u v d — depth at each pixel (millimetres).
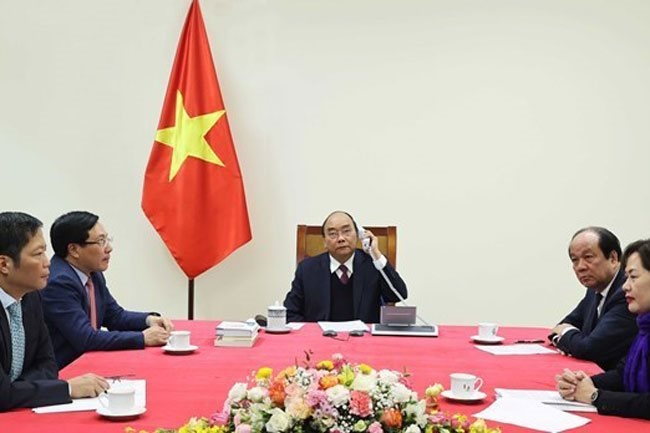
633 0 3953
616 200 3988
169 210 3828
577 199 3994
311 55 4023
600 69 3980
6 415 1620
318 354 2320
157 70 4008
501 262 4008
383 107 4023
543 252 4008
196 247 3824
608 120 3984
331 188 4027
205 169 3854
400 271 4008
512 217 4012
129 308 4023
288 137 4027
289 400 1283
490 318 4004
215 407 1680
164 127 3861
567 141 3996
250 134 4023
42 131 4008
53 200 4008
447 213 4012
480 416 1629
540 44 3996
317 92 4027
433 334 2686
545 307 4004
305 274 3346
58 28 3998
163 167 3848
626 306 2270
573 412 1693
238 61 4027
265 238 4031
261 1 4016
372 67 4020
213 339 2582
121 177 4012
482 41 4008
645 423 1611
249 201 4023
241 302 4039
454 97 4012
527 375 2062
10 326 1984
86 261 2662
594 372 2100
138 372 2053
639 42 3963
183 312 4039
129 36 4008
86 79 4008
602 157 3990
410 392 1343
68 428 1522
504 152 4008
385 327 2771
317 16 4012
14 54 3996
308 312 3299
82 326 2453
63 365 2465
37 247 1955
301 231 3631
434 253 4008
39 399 1697
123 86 4004
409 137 4020
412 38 4012
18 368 2016
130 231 4016
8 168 4008
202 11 3990
